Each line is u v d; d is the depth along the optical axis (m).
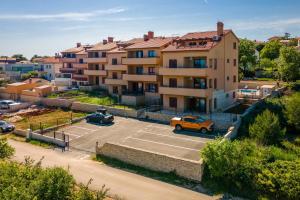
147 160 27.94
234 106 46.81
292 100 32.78
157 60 48.56
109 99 54.28
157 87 50.34
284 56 54.59
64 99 55.09
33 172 16.70
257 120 30.77
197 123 35.81
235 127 32.69
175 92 43.44
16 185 15.34
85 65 75.19
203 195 22.95
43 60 110.62
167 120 41.34
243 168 23.58
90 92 63.16
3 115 52.00
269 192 22.19
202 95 40.94
